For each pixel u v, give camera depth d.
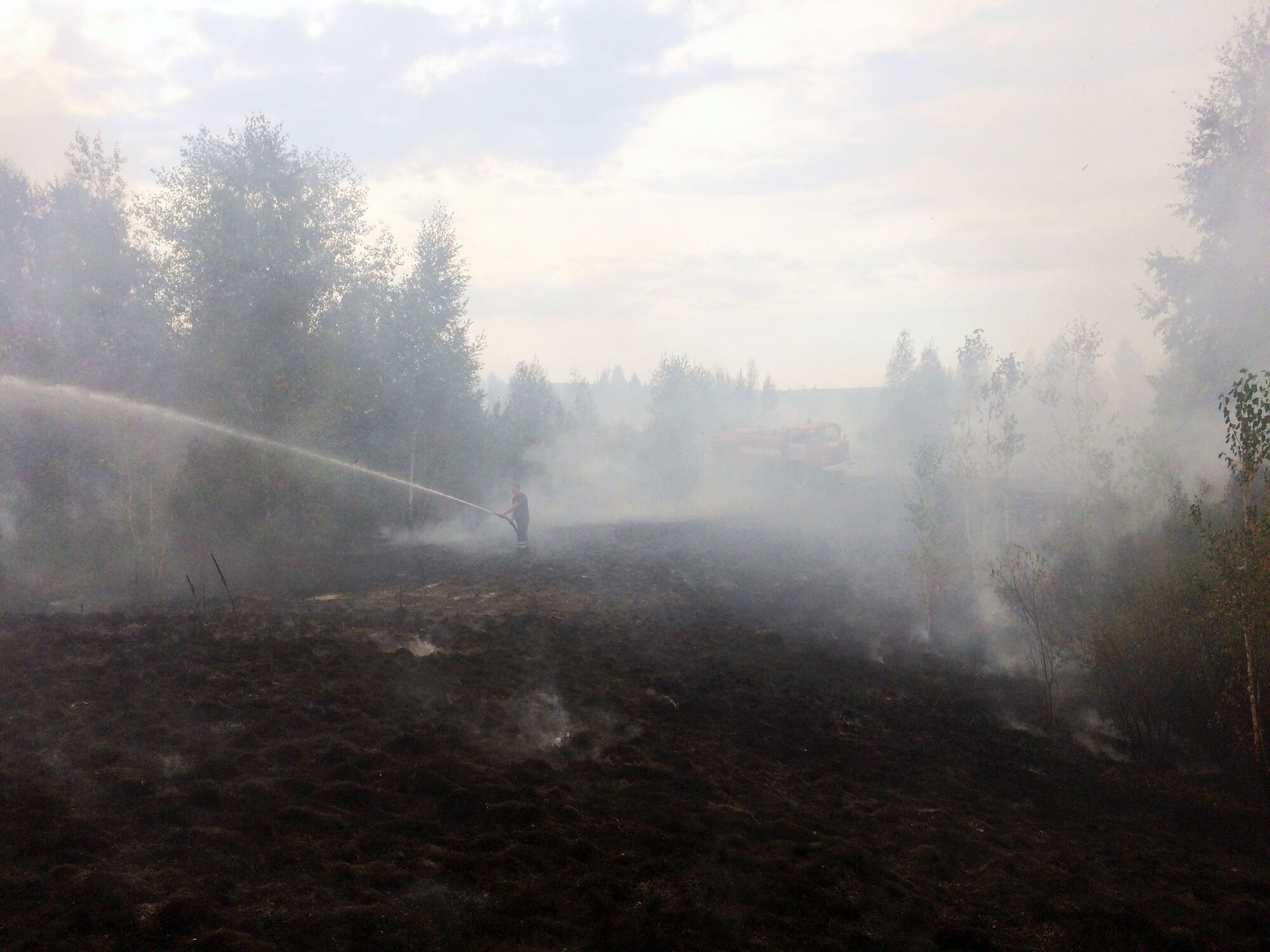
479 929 5.03
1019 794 9.23
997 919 6.15
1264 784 9.51
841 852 6.70
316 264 21.05
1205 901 6.82
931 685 12.91
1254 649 9.63
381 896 5.21
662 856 6.36
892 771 9.41
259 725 7.79
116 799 6.14
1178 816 9.00
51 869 4.98
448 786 6.86
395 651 10.74
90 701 8.23
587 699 10.04
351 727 7.99
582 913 5.38
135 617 12.33
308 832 5.89
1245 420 9.51
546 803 6.90
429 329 24.39
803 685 11.92
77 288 19.41
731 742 9.52
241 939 4.47
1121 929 6.06
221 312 19.92
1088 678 12.43
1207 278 18.89
